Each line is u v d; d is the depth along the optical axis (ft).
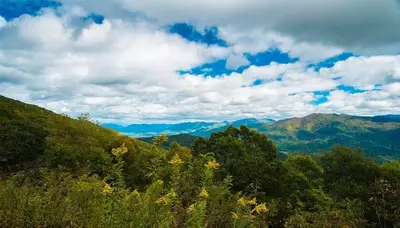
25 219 17.08
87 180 28.09
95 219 17.12
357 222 59.06
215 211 20.38
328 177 95.25
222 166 77.41
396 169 91.15
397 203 68.49
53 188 22.90
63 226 17.20
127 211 17.06
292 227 51.11
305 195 79.66
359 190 82.28
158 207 17.39
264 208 19.16
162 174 21.49
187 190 21.80
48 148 98.99
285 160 106.52
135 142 119.85
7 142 94.12
